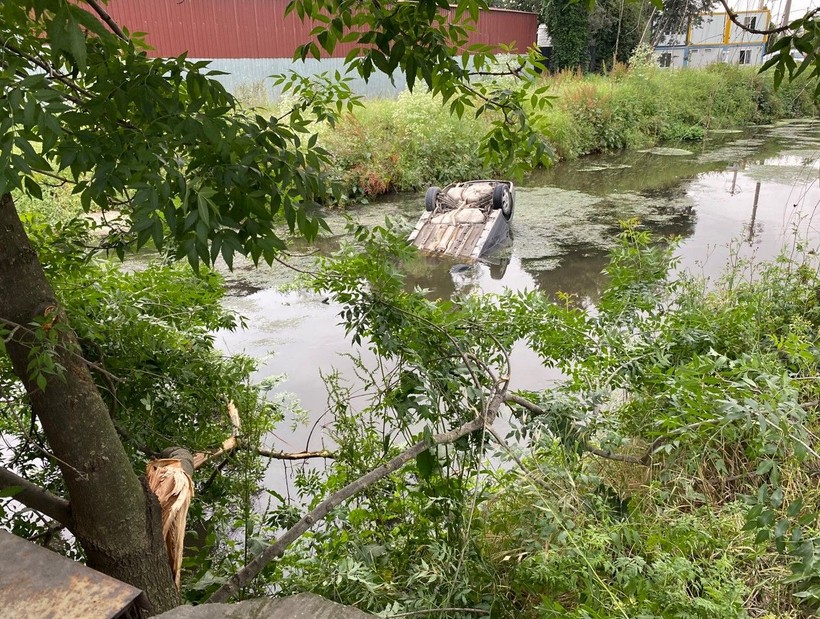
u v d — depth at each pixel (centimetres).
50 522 254
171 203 132
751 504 220
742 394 206
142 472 284
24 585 86
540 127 237
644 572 188
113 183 139
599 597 182
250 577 204
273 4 1499
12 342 170
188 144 147
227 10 1441
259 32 1505
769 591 202
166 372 278
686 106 1758
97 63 154
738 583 181
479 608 209
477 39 1828
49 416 175
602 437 296
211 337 299
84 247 260
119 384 271
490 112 1367
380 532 269
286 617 84
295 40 1565
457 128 1339
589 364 294
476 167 1333
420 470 248
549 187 1273
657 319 320
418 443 233
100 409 183
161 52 1388
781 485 235
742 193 1127
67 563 90
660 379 271
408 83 197
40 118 114
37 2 120
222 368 293
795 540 165
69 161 136
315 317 621
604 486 254
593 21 1756
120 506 185
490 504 272
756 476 244
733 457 262
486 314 312
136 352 267
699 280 457
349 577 202
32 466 282
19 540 94
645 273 348
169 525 199
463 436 256
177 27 1395
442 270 793
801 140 1633
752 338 304
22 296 171
